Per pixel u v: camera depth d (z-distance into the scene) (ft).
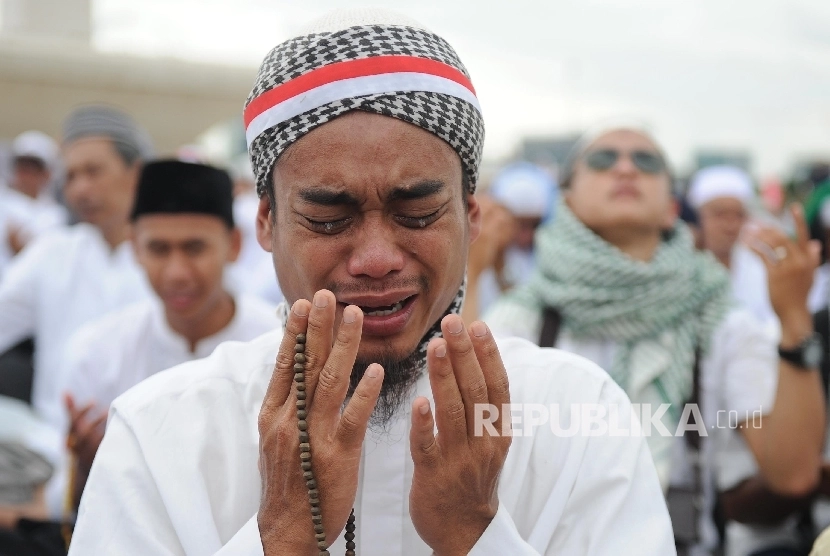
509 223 14.62
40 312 13.00
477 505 4.55
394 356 4.84
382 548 5.22
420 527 4.58
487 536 4.55
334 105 4.63
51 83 18.24
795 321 8.63
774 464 8.64
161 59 18.84
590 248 9.34
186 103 18.88
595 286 9.14
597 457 5.13
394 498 5.24
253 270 18.16
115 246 13.19
